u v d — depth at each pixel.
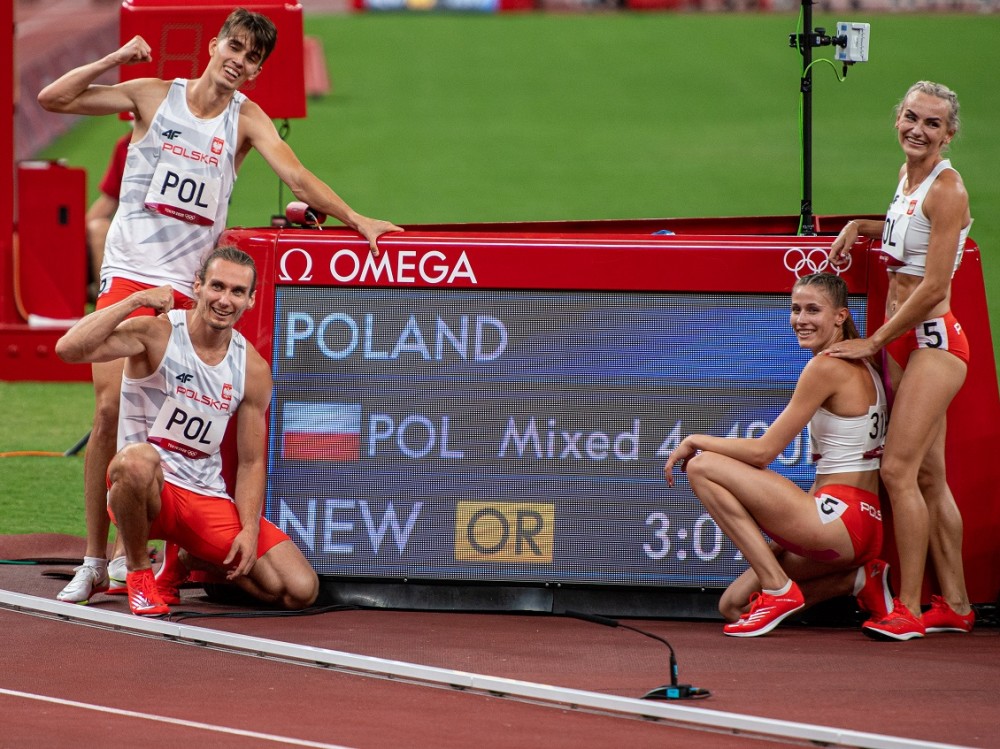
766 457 18.27
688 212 63.38
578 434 19.39
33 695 14.91
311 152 81.69
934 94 17.89
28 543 22.53
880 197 66.19
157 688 15.33
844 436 18.44
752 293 19.27
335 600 19.52
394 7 165.38
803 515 18.14
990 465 19.34
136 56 20.09
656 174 74.75
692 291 19.28
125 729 13.89
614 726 14.47
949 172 17.98
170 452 18.58
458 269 19.41
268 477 19.53
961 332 18.45
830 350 18.33
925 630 18.52
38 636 17.34
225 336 18.58
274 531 19.14
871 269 19.19
